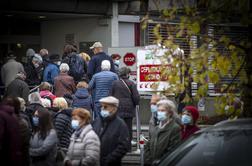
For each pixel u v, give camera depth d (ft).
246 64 47.91
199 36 48.37
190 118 51.90
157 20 51.01
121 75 74.02
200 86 47.73
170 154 42.29
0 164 49.16
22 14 109.60
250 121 41.70
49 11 107.14
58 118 61.82
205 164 39.37
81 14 110.63
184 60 47.26
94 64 80.38
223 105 48.70
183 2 48.88
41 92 73.36
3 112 49.34
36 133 56.80
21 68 90.17
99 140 52.42
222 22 48.60
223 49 48.21
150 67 77.77
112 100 53.21
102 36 112.68
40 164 56.39
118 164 53.06
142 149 65.00
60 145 61.46
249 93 48.03
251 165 37.52
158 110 52.03
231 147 39.09
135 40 111.34
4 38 116.67
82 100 74.23
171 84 47.67
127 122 73.31
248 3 48.01
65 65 79.87
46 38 117.70
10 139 49.24
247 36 49.08
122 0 111.34
